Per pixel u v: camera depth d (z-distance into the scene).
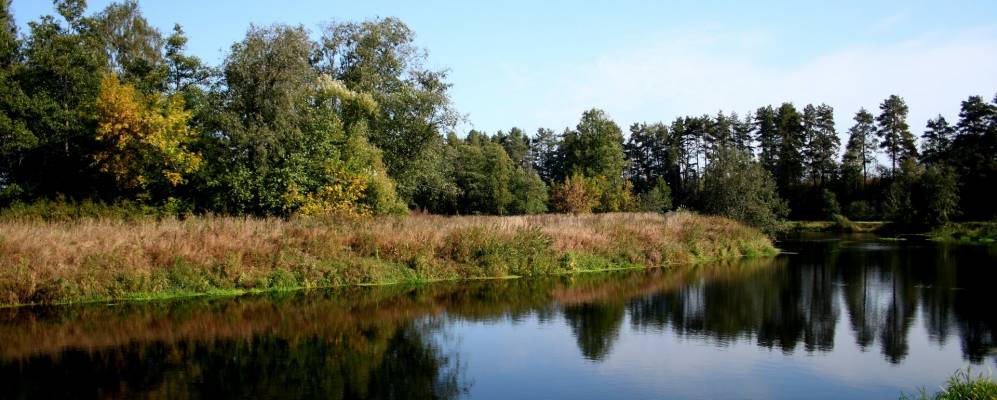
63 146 27.95
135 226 19.45
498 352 12.07
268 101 26.36
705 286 20.84
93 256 16.95
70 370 10.53
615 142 73.06
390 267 20.92
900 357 11.73
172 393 9.38
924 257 30.62
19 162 27.84
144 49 41.94
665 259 27.64
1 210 24.27
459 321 14.98
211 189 26.48
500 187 61.12
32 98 28.39
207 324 14.23
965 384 8.54
